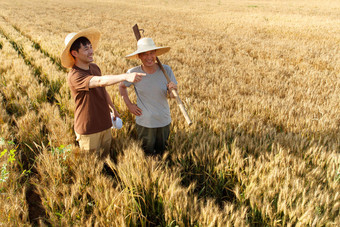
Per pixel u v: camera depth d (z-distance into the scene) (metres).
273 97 5.53
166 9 35.75
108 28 16.83
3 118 3.85
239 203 2.35
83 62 2.38
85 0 47.03
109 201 2.09
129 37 13.74
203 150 2.92
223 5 44.66
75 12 27.14
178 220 2.00
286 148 3.04
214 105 4.60
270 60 9.50
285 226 2.09
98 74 2.68
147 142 3.15
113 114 3.22
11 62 6.80
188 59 8.85
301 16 27.11
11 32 12.52
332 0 56.31
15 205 2.02
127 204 2.07
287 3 49.66
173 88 2.69
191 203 2.12
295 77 7.26
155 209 2.32
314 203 2.10
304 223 1.86
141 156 2.61
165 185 2.25
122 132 3.62
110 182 2.39
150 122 2.96
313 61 9.35
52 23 17.48
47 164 2.58
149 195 2.30
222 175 2.63
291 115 4.20
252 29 18.66
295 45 12.63
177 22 22.19
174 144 3.22
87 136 2.69
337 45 12.95
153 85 2.82
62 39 11.16
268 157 2.71
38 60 7.26
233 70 7.73
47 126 3.62
